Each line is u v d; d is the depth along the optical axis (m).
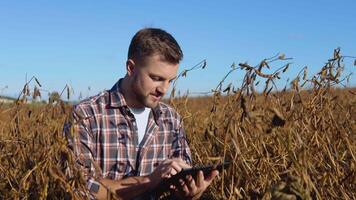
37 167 1.97
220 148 2.43
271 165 2.04
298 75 2.08
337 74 2.14
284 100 2.19
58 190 2.07
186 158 2.35
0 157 2.60
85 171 1.97
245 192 2.04
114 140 2.18
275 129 1.82
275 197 1.65
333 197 2.09
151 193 2.11
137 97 2.13
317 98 2.16
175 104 3.30
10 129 2.85
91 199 2.03
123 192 2.07
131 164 2.21
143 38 2.06
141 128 2.24
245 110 1.72
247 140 2.10
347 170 2.19
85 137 2.12
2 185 2.46
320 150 2.17
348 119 2.56
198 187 2.07
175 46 2.06
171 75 2.08
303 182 1.70
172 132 2.32
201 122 3.60
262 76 1.76
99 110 2.17
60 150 1.92
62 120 2.41
